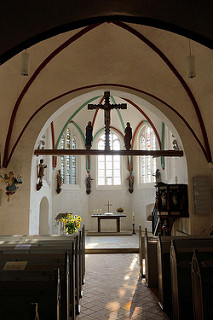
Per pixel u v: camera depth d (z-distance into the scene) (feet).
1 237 26.61
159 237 22.68
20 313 12.82
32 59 33.14
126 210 69.26
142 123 65.21
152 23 12.96
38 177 43.34
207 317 13.96
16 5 10.12
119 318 19.86
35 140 38.68
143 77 37.91
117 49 34.53
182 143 39.50
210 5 10.56
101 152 39.17
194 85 35.58
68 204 62.80
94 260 38.88
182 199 38.96
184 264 18.17
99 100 61.72
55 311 12.68
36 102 37.83
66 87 38.40
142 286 27.02
